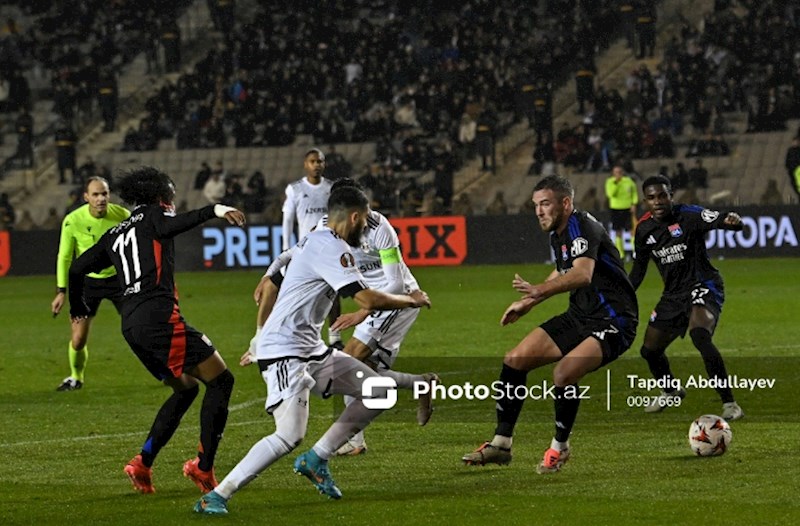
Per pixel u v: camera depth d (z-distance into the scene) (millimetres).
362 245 27094
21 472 24625
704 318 29531
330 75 112125
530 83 108500
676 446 25844
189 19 121562
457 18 115125
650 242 30406
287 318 20547
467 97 107875
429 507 20625
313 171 43844
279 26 118125
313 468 21094
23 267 91562
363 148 107188
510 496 21359
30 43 119500
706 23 108875
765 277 71312
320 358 20828
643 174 100938
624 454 25078
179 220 21406
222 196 99625
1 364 44531
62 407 33969
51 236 91562
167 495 22016
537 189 23484
